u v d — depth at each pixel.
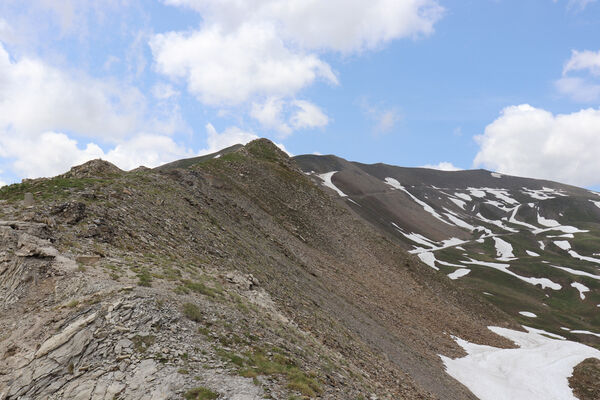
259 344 18.47
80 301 17.89
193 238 34.16
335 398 16.19
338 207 93.94
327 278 53.47
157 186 42.41
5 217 24.06
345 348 28.80
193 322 17.84
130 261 23.77
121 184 37.41
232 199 64.31
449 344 55.81
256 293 28.25
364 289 58.34
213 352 16.03
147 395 13.12
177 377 13.86
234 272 30.70
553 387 47.66
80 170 41.81
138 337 15.77
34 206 26.22
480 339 64.50
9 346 16.16
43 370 14.88
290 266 46.91
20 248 21.38
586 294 149.88
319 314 33.47
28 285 19.72
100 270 21.22
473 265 181.25
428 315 63.50
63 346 15.61
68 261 21.34
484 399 39.97
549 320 117.94
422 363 40.25
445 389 35.22
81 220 26.53
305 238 68.75
